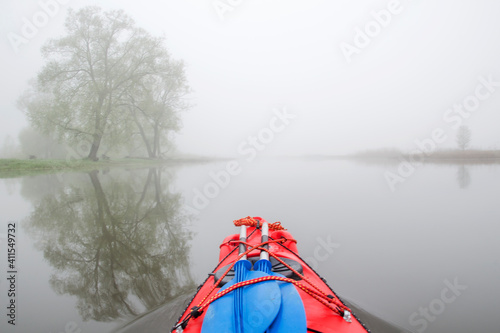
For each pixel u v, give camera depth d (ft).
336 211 25.07
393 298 11.43
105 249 17.04
